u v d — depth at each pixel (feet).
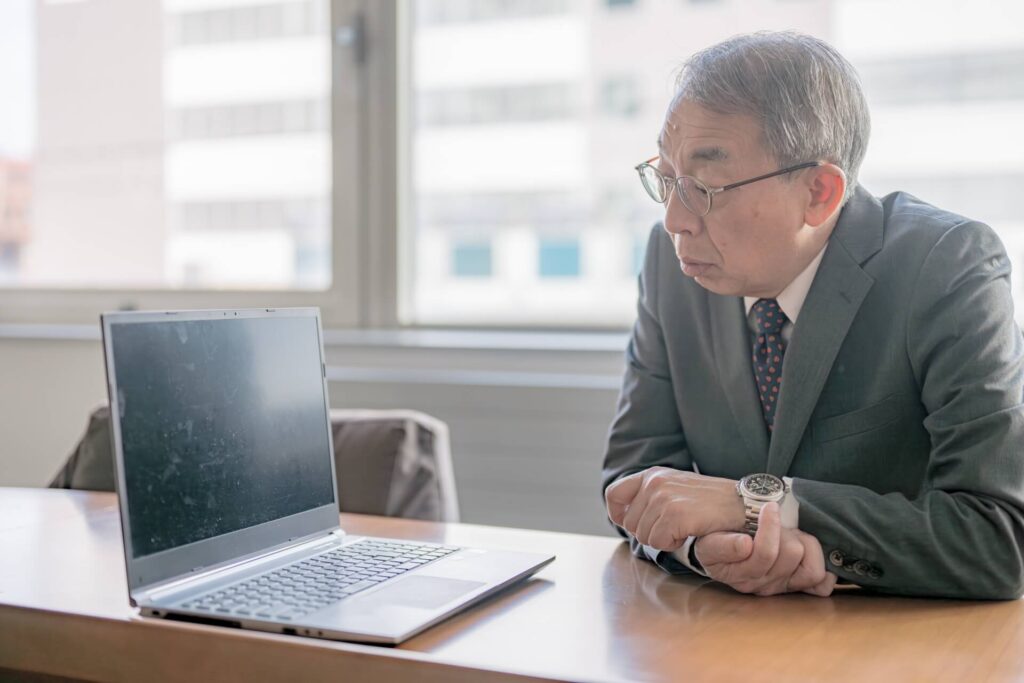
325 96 9.25
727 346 4.80
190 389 3.82
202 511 3.80
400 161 8.98
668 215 4.34
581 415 7.94
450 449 8.32
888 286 4.46
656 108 8.28
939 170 7.50
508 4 8.67
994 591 3.86
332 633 3.25
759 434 4.74
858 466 4.52
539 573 4.18
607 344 8.18
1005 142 7.34
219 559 3.84
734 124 4.14
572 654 3.17
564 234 8.63
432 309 9.08
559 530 8.04
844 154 4.31
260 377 4.18
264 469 4.13
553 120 8.59
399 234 8.99
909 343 4.36
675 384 5.03
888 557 3.84
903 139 7.57
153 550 3.57
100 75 10.00
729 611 3.67
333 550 4.26
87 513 5.27
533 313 8.77
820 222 4.35
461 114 8.87
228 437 3.97
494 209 8.82
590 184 8.52
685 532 3.98
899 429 4.47
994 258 4.41
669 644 3.28
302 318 4.48
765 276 4.41
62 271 10.26
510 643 3.27
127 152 9.95
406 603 3.53
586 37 8.45
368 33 8.95
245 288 9.55
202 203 9.73
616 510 4.39
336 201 9.15
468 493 8.29
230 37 9.53
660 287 5.15
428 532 4.96
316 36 9.24
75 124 10.12
